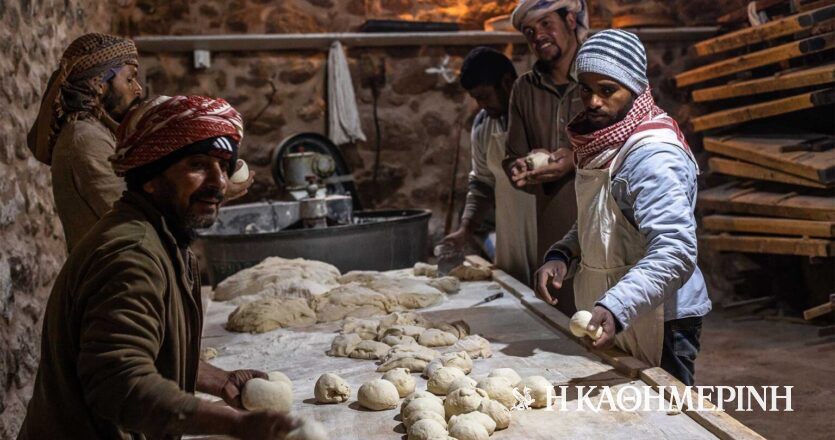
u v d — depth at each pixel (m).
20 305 3.01
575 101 2.98
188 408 1.24
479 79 3.53
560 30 2.94
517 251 3.52
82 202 2.29
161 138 1.37
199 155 1.39
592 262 2.18
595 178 2.11
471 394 1.81
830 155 4.80
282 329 2.75
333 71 5.95
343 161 5.93
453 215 6.25
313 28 6.11
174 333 1.39
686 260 1.91
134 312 1.28
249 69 5.95
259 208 4.71
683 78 6.08
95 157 2.28
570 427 1.71
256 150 5.99
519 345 2.40
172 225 1.44
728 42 5.66
